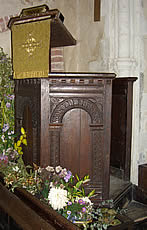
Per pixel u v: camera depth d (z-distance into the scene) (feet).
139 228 8.67
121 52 11.53
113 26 11.84
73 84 7.29
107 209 7.72
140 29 11.62
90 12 13.23
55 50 13.24
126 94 11.23
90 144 7.60
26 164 8.45
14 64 7.83
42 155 7.36
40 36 7.05
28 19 7.25
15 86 9.20
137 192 10.95
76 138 7.54
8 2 11.36
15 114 9.31
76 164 7.61
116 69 11.69
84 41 13.69
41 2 12.42
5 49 11.39
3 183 7.71
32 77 7.32
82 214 6.49
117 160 11.92
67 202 6.61
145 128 12.09
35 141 7.70
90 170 7.68
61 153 7.50
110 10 11.84
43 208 6.00
